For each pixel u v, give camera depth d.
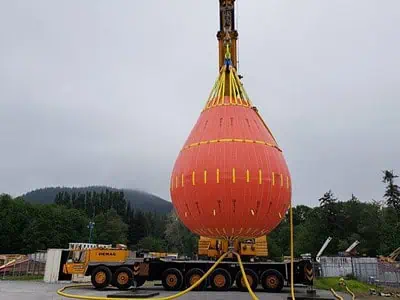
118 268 22.08
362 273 31.56
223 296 17.86
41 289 21.20
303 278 21.14
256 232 10.35
